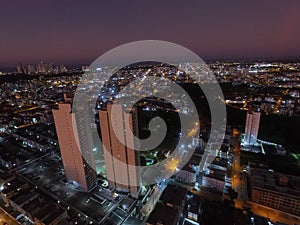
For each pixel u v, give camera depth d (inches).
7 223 2906.0
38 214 2783.0
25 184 3464.6
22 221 2920.8
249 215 2751.0
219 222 2684.5
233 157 4328.3
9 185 3425.2
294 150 4431.6
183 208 2918.3
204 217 2802.7
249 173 3745.1
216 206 3002.0
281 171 3784.5
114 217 2923.2
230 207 2992.1
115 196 3270.2
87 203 3129.9
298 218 2891.2
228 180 3668.8
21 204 3002.0
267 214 2982.3
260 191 3088.1
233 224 2640.3
